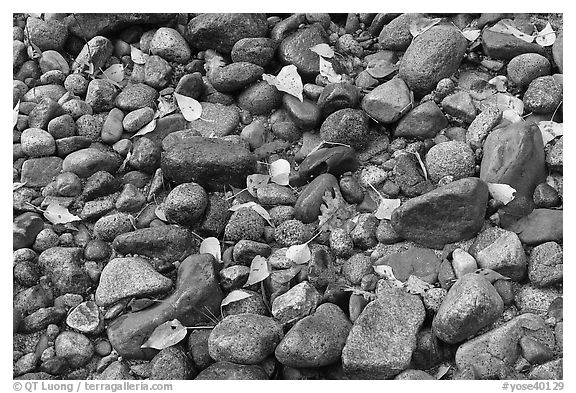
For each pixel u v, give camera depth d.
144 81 1.30
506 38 1.23
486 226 1.11
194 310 1.06
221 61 1.30
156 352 1.05
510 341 1.01
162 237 1.11
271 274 1.09
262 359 1.02
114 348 1.06
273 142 1.23
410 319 1.03
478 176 1.15
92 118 1.25
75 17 1.33
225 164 1.15
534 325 1.02
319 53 1.27
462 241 1.10
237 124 1.25
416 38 1.25
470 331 1.01
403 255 1.10
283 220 1.14
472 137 1.17
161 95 1.28
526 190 1.11
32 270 1.11
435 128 1.19
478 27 1.28
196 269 1.08
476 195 1.08
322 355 1.00
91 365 1.06
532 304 1.05
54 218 1.15
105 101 1.27
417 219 1.09
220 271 1.09
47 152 1.21
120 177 1.21
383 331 1.01
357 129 1.18
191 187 1.14
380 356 1.00
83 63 1.31
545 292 1.06
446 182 1.14
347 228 1.13
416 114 1.19
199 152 1.16
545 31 1.24
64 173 1.19
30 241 1.14
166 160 1.17
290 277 1.08
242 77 1.25
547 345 1.02
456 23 1.29
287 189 1.17
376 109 1.20
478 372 1.00
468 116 1.19
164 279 1.08
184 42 1.31
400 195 1.16
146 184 1.21
